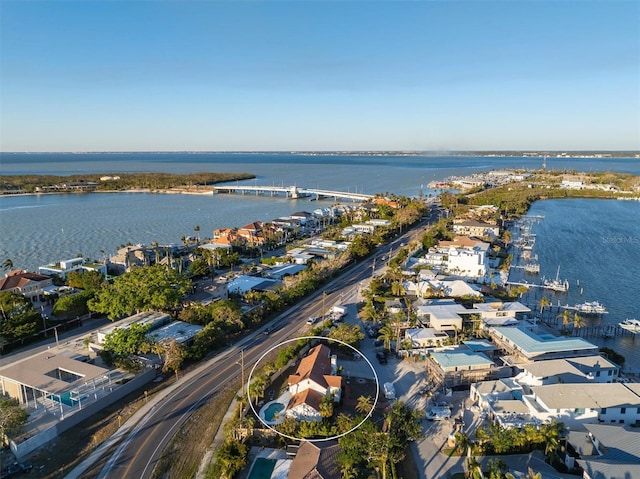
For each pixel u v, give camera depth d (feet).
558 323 396.57
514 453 211.41
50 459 212.23
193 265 516.32
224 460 203.92
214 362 310.04
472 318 374.63
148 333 337.72
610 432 209.67
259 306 393.29
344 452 205.77
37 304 435.12
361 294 450.71
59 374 276.21
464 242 608.60
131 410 253.44
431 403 262.67
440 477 202.39
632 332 376.68
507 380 275.18
